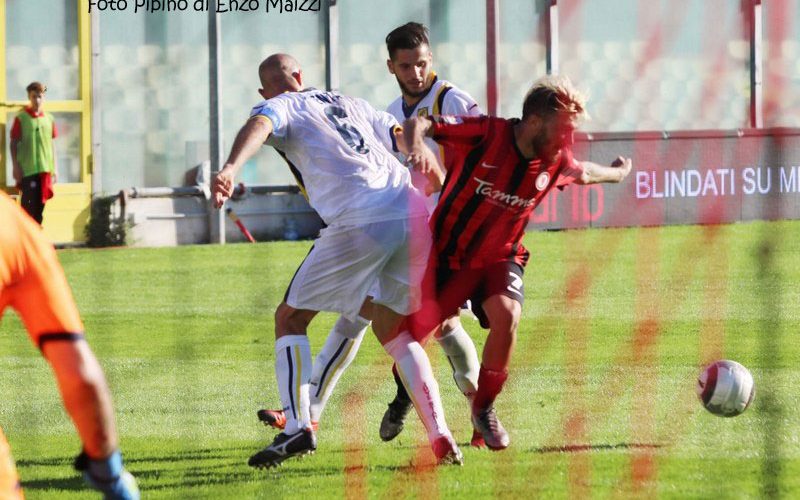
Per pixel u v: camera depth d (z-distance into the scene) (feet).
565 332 102.01
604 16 194.18
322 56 186.91
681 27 196.65
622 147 187.73
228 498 53.26
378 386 82.43
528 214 57.72
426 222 58.65
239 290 135.54
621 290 127.24
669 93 197.98
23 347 102.42
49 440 67.77
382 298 58.49
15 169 172.45
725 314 109.60
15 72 179.73
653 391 76.18
